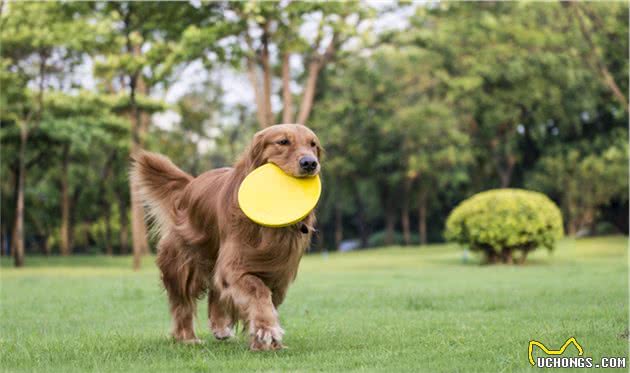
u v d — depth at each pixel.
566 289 11.08
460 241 21.69
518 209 20.59
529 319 7.25
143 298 10.93
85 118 28.02
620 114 33.84
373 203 45.56
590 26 26.89
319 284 13.65
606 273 15.67
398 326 6.85
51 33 21.77
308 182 5.37
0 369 4.82
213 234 5.77
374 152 37.91
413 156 34.91
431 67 32.56
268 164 5.39
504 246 20.92
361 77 34.09
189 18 22.09
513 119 33.97
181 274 6.06
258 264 5.30
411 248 32.56
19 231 25.97
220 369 4.64
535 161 37.50
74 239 42.78
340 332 6.56
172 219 6.21
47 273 21.27
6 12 22.20
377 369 4.48
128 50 22.41
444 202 44.19
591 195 33.78
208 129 40.22
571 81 31.56
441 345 5.41
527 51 30.66
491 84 33.62
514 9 29.09
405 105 34.69
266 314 5.18
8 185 34.72
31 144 29.39
